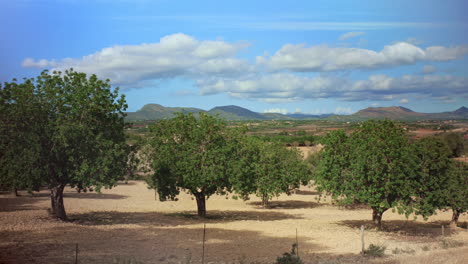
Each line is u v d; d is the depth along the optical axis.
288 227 31.62
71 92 27.53
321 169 32.22
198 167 33.44
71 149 26.08
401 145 30.17
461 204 34.00
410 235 30.00
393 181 29.06
